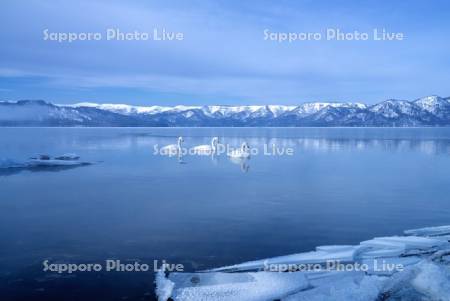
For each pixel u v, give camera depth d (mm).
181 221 30531
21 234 27344
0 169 65125
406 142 145000
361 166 67875
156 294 18250
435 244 23438
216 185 48062
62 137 194125
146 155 92000
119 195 41531
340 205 36000
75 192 43531
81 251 23922
